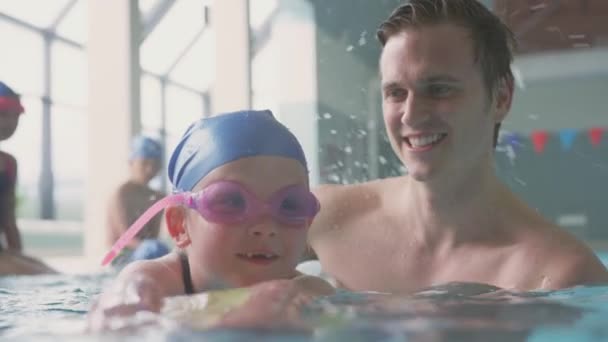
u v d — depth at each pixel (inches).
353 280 88.7
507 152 334.0
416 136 76.3
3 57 365.4
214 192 64.0
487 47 77.7
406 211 88.6
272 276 65.2
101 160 283.9
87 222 285.4
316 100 309.3
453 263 83.4
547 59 331.9
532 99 354.6
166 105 473.7
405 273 85.7
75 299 84.1
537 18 313.1
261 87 317.7
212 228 64.4
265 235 63.9
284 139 67.4
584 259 78.5
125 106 282.0
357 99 304.5
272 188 64.6
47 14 371.2
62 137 386.9
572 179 382.6
